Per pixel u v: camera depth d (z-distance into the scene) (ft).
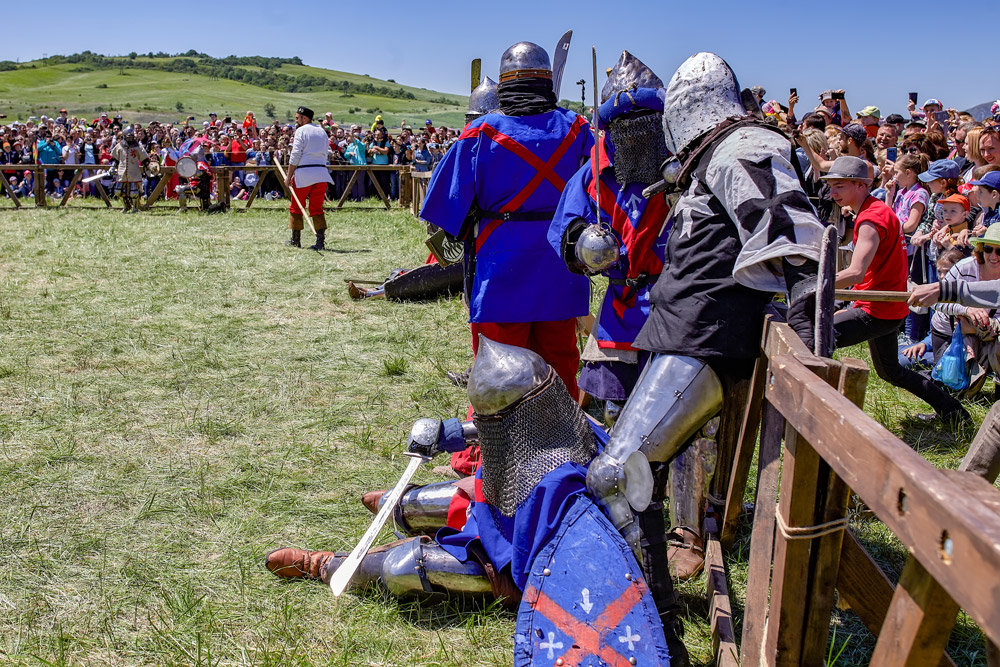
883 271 15.49
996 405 8.88
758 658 7.39
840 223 21.79
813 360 6.59
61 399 16.81
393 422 15.93
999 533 3.78
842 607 8.32
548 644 7.64
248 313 24.43
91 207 55.62
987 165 19.39
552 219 13.06
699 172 8.83
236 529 11.80
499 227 13.65
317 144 36.42
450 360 19.79
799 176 8.49
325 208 57.11
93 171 63.16
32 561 10.90
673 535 11.00
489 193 13.67
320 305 25.61
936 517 4.24
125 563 10.89
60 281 28.68
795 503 6.57
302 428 15.55
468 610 9.82
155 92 381.19
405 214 52.65
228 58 570.46
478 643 9.30
